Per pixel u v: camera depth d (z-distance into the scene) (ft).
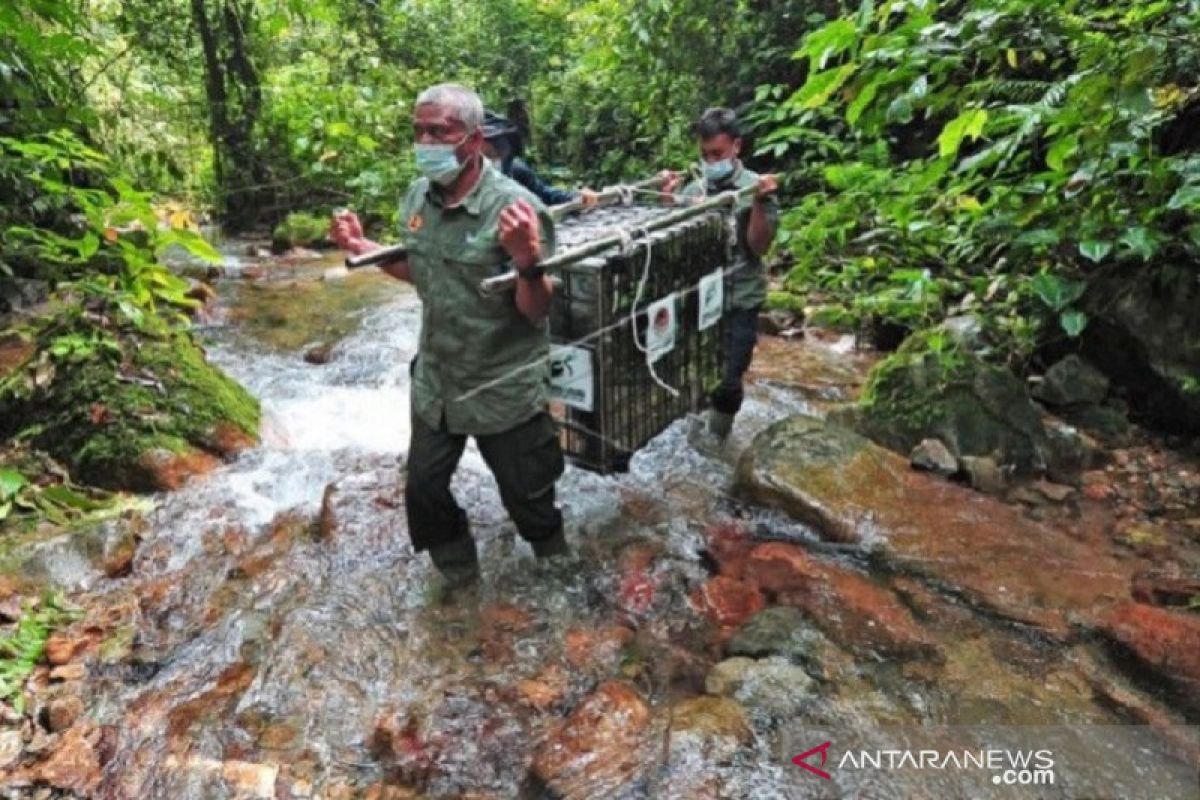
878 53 11.66
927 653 8.58
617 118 32.91
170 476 12.07
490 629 9.20
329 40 38.32
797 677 8.11
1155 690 8.01
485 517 11.48
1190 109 13.85
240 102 32.76
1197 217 12.71
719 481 12.34
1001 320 15.39
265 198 33.30
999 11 11.47
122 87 27.20
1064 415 13.98
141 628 9.17
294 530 11.16
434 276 8.48
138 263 13.79
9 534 10.24
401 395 15.87
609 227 10.40
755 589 9.76
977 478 11.82
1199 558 10.19
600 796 6.91
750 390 15.78
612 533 11.04
